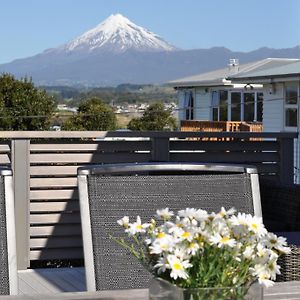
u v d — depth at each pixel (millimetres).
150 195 2322
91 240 2246
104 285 2209
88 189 2287
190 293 1471
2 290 2080
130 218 2277
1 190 2131
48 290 3945
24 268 4543
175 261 1471
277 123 17516
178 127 26641
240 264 1503
